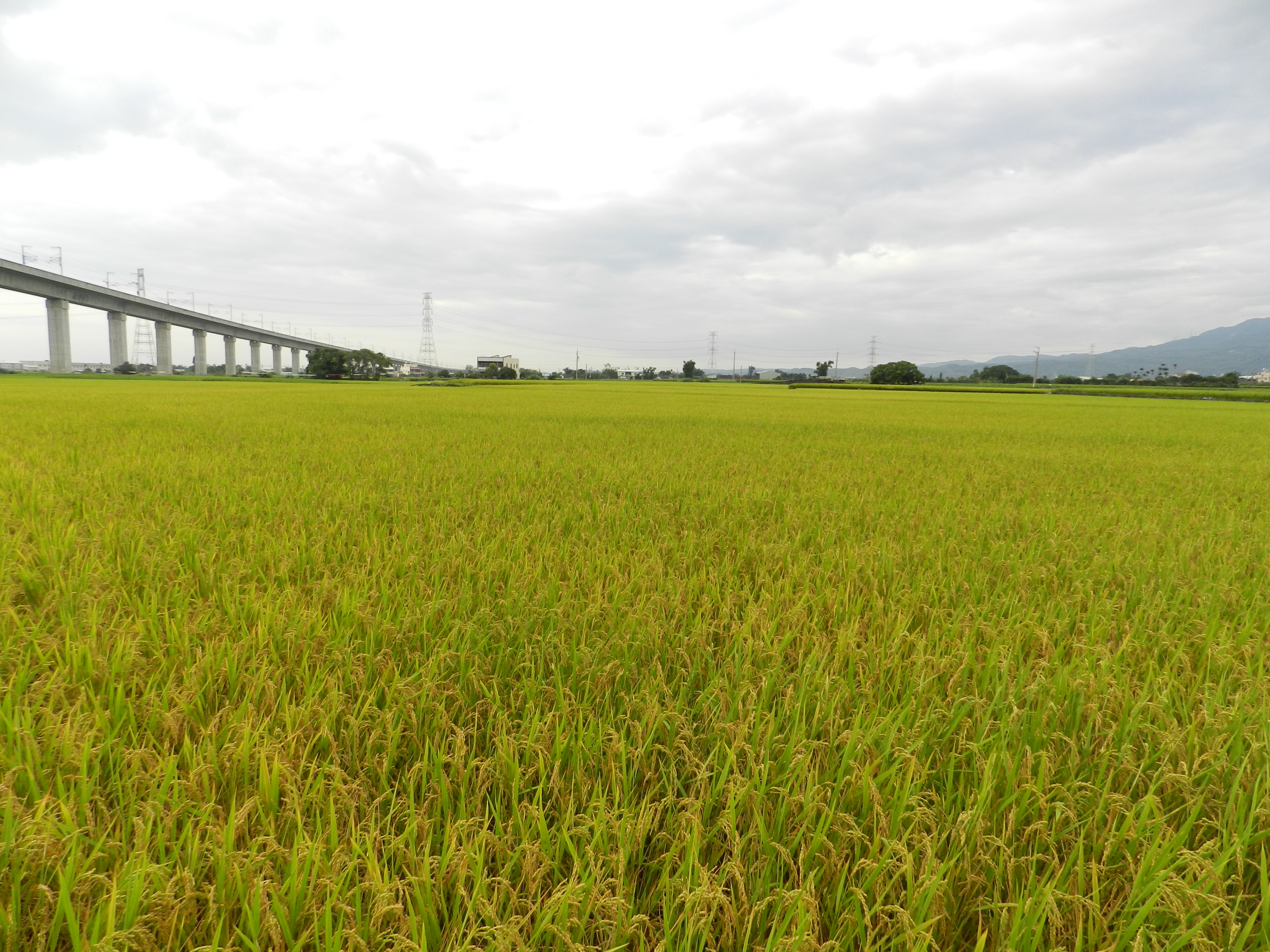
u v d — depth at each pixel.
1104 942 1.43
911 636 2.80
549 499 5.89
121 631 2.49
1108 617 3.19
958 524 5.30
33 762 1.75
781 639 2.77
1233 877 1.56
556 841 1.61
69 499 5.18
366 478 6.70
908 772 1.79
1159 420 23.45
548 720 1.93
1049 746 2.03
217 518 4.64
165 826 1.57
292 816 1.58
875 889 1.49
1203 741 2.02
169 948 1.30
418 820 1.60
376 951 1.33
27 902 1.38
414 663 2.47
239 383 61.81
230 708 2.04
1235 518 5.82
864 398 46.00
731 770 1.85
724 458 9.55
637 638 2.69
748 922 1.33
